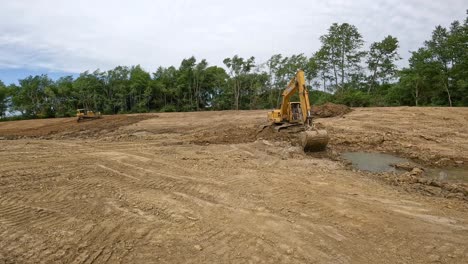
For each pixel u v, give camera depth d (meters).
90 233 5.45
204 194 7.37
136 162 10.56
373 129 16.89
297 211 6.33
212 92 57.34
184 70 55.41
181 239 5.21
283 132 14.98
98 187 7.92
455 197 7.29
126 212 6.33
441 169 10.06
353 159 11.59
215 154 12.09
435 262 4.49
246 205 6.66
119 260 4.62
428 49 35.28
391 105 36.09
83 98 57.38
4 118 56.84
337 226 5.66
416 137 14.30
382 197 7.16
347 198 7.06
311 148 12.02
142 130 21.62
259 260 4.59
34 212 6.38
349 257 4.66
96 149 13.64
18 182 8.41
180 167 9.87
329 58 46.34
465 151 11.72
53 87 58.12
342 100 35.12
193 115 30.11
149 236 5.33
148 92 53.97
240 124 21.25
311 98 46.38
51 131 23.64
